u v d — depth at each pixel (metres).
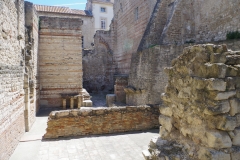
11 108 7.07
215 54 3.51
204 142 3.49
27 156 6.81
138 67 14.23
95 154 6.79
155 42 16.55
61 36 15.49
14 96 7.52
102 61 27.23
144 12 20.09
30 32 10.93
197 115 3.68
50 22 15.25
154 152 4.29
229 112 3.34
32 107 10.99
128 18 23.95
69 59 15.66
